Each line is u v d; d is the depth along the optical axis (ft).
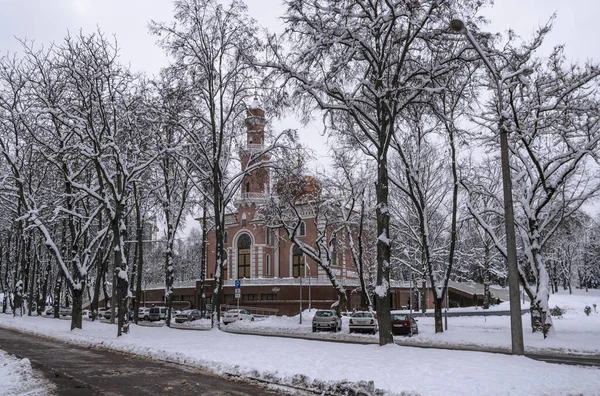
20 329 114.73
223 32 95.50
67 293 235.40
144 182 109.81
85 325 111.96
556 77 82.58
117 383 40.73
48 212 126.82
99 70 89.51
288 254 215.51
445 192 138.21
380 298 62.08
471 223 172.35
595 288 363.56
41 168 128.26
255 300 197.98
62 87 94.99
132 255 252.21
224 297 204.74
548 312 85.76
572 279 360.48
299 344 64.39
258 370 43.50
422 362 43.19
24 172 134.51
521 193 91.71
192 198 137.59
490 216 156.15
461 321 143.02
